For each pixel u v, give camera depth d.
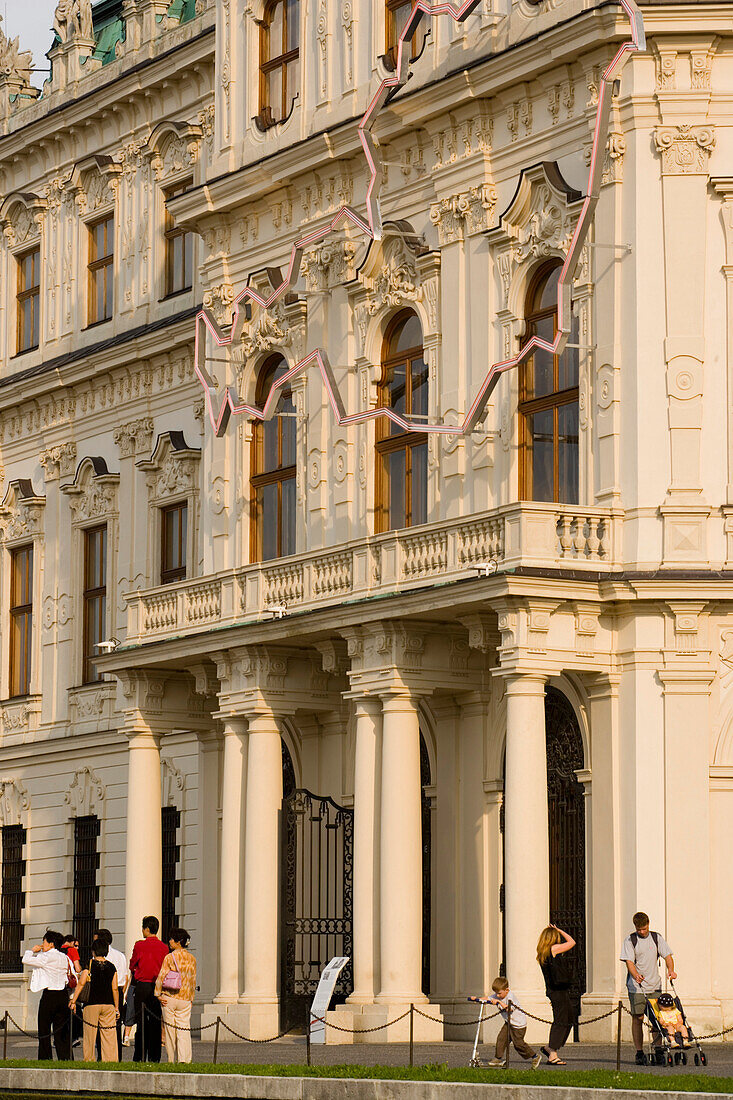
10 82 89.44
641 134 54.81
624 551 53.97
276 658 61.91
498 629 55.56
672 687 53.28
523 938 51.81
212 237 69.75
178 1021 47.72
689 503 53.69
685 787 53.03
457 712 59.34
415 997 55.47
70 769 80.56
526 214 57.88
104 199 82.44
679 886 52.75
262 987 60.47
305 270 65.62
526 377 57.88
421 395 61.62
